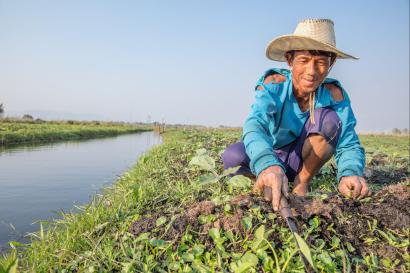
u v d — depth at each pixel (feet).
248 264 5.26
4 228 10.07
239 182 7.01
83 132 77.00
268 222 6.72
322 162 8.39
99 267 6.08
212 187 9.91
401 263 6.13
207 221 6.89
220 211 7.18
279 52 7.91
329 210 7.04
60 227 9.06
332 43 7.18
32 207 12.53
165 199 9.43
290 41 7.08
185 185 10.63
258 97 7.68
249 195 7.70
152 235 6.83
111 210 8.79
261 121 7.36
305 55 7.07
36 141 51.65
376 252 6.42
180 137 30.99
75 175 19.94
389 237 6.75
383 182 12.48
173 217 6.98
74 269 6.25
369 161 16.42
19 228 10.09
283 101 7.90
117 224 7.86
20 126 74.33
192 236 6.64
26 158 28.45
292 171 8.88
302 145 8.46
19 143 46.50
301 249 5.01
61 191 15.37
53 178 18.79
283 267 5.41
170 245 6.31
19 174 19.98
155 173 13.34
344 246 6.50
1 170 21.42
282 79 8.00
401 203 7.93
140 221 7.54
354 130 8.30
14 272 5.29
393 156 19.79
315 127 8.05
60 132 62.90
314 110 8.04
